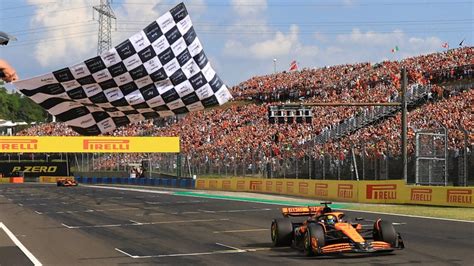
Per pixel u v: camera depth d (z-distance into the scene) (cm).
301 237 1205
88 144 5606
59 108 1092
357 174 2891
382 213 2122
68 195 3962
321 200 3003
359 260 1058
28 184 6372
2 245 1461
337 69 6419
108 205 2930
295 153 3738
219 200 3178
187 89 1062
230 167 4328
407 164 2814
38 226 1944
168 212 2411
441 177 2511
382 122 4216
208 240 1455
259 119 5469
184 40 1034
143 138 5597
